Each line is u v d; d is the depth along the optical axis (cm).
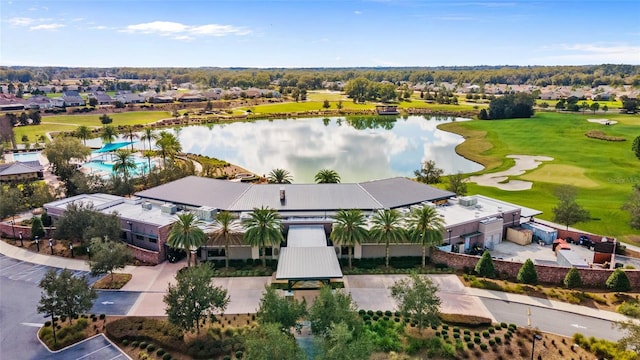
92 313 5569
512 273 6569
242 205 7800
